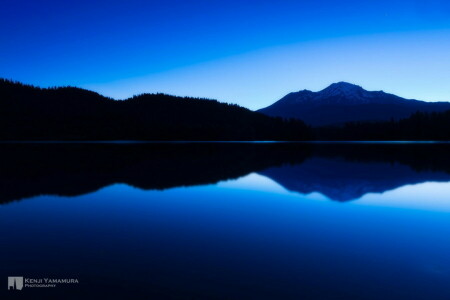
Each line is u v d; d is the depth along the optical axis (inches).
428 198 439.5
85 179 629.9
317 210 367.2
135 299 157.8
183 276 184.4
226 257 215.3
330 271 191.2
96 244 244.5
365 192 489.7
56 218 330.0
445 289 167.2
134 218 330.3
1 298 157.9
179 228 291.9
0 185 551.8
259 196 458.3
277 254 220.8
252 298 158.1
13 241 252.2
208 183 586.6
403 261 207.2
